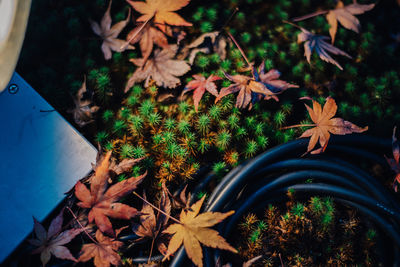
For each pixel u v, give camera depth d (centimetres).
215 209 53
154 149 55
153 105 56
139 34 56
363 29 62
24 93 55
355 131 53
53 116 55
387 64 61
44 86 57
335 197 55
